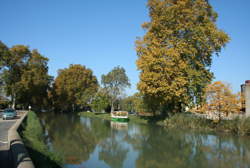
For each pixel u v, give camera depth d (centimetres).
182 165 1517
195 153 1855
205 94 3100
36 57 6078
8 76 5650
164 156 1772
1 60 5609
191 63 3400
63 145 2102
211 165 1520
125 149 2014
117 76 6750
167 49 3294
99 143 2277
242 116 2831
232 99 2811
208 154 1827
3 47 5638
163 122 3841
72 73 7700
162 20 3394
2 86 5734
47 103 7731
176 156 1761
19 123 2178
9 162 988
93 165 1513
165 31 3353
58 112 8269
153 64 3244
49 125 3666
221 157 1719
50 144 2116
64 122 4309
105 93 6869
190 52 3206
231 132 2797
